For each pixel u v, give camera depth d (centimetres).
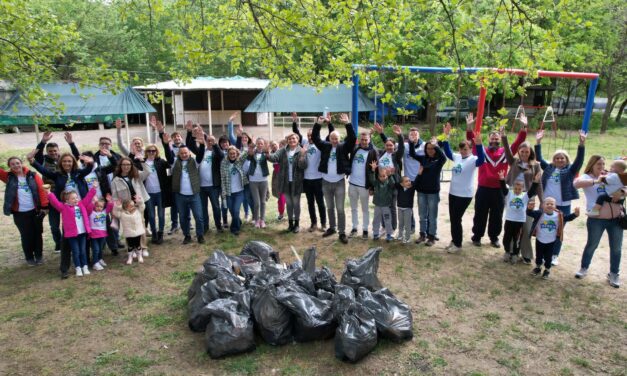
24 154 1756
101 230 673
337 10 530
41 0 2256
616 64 2325
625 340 468
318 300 473
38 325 516
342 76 694
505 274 635
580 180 618
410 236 796
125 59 2747
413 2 525
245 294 468
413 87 1706
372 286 526
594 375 412
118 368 432
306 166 795
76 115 1964
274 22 561
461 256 702
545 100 2764
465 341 467
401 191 741
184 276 645
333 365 424
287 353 443
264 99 1938
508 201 659
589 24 542
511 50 550
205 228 852
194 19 625
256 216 863
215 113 2783
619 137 2267
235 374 415
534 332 484
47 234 875
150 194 770
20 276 663
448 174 1358
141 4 647
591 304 546
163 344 470
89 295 591
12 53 713
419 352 446
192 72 672
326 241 783
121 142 809
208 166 805
